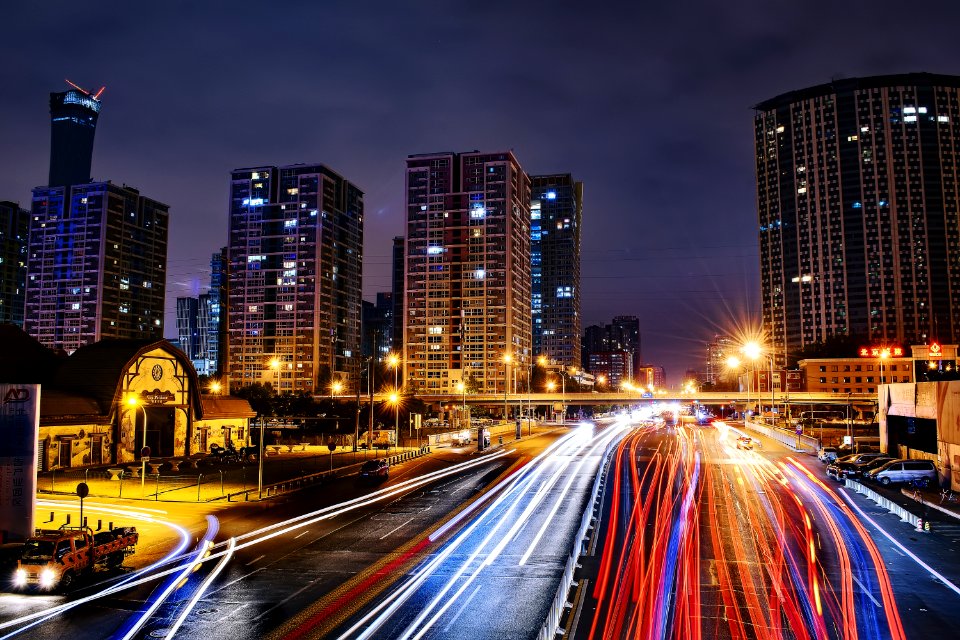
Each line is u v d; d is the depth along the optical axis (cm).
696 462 6272
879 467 4959
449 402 15712
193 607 2178
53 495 4712
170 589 2384
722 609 2098
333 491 4866
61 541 2442
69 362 7081
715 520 3522
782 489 4641
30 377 7044
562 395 15200
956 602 2191
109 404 6725
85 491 3158
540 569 2602
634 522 3472
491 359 19912
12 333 8012
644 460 6475
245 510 4094
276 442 8906
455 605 2166
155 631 1964
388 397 10825
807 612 2078
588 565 2633
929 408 5084
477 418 15312
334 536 3259
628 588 2325
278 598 2262
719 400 14775
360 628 1961
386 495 4603
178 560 2816
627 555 2784
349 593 2309
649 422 14788
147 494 4759
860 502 4153
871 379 17138
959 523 3503
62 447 6281
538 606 2153
